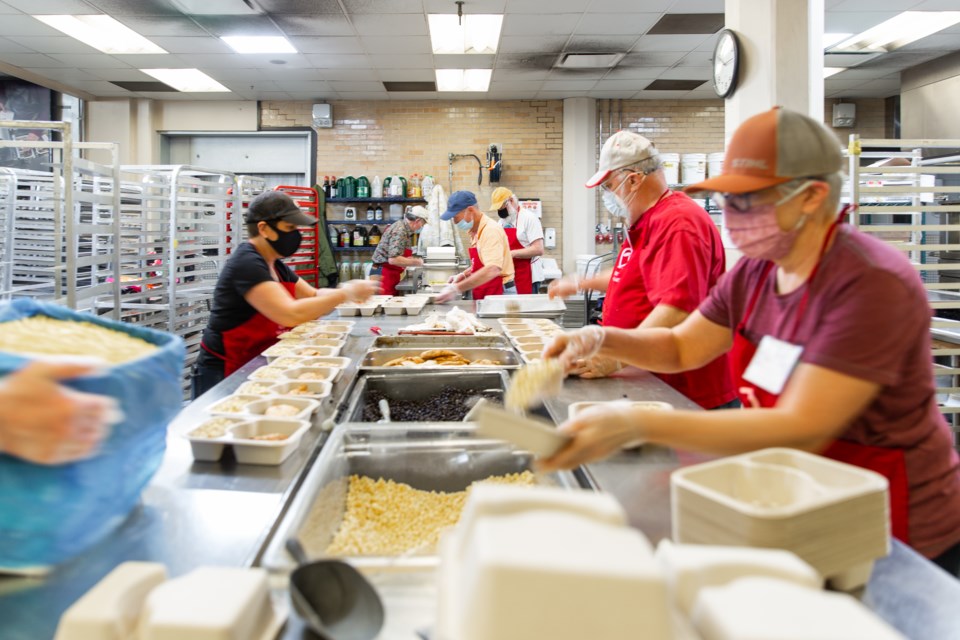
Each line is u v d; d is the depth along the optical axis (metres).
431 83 7.38
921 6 5.20
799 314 1.04
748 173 0.99
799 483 0.83
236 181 5.82
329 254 7.39
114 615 0.61
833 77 7.23
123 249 4.29
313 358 2.15
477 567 0.48
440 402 2.07
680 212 1.91
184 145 8.38
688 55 6.38
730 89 3.69
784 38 3.48
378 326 3.23
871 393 0.92
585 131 8.00
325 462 1.25
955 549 1.08
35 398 0.76
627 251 2.25
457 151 8.20
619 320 2.22
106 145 3.93
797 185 0.97
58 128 3.30
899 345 0.91
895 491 1.05
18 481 0.80
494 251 4.45
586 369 2.02
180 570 0.87
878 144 2.78
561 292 3.00
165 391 1.00
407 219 6.30
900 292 0.91
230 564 0.89
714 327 1.41
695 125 8.14
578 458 0.88
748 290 1.26
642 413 0.92
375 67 6.78
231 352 2.52
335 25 5.58
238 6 5.14
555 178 8.23
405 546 1.13
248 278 2.35
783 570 0.59
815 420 0.91
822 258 1.00
